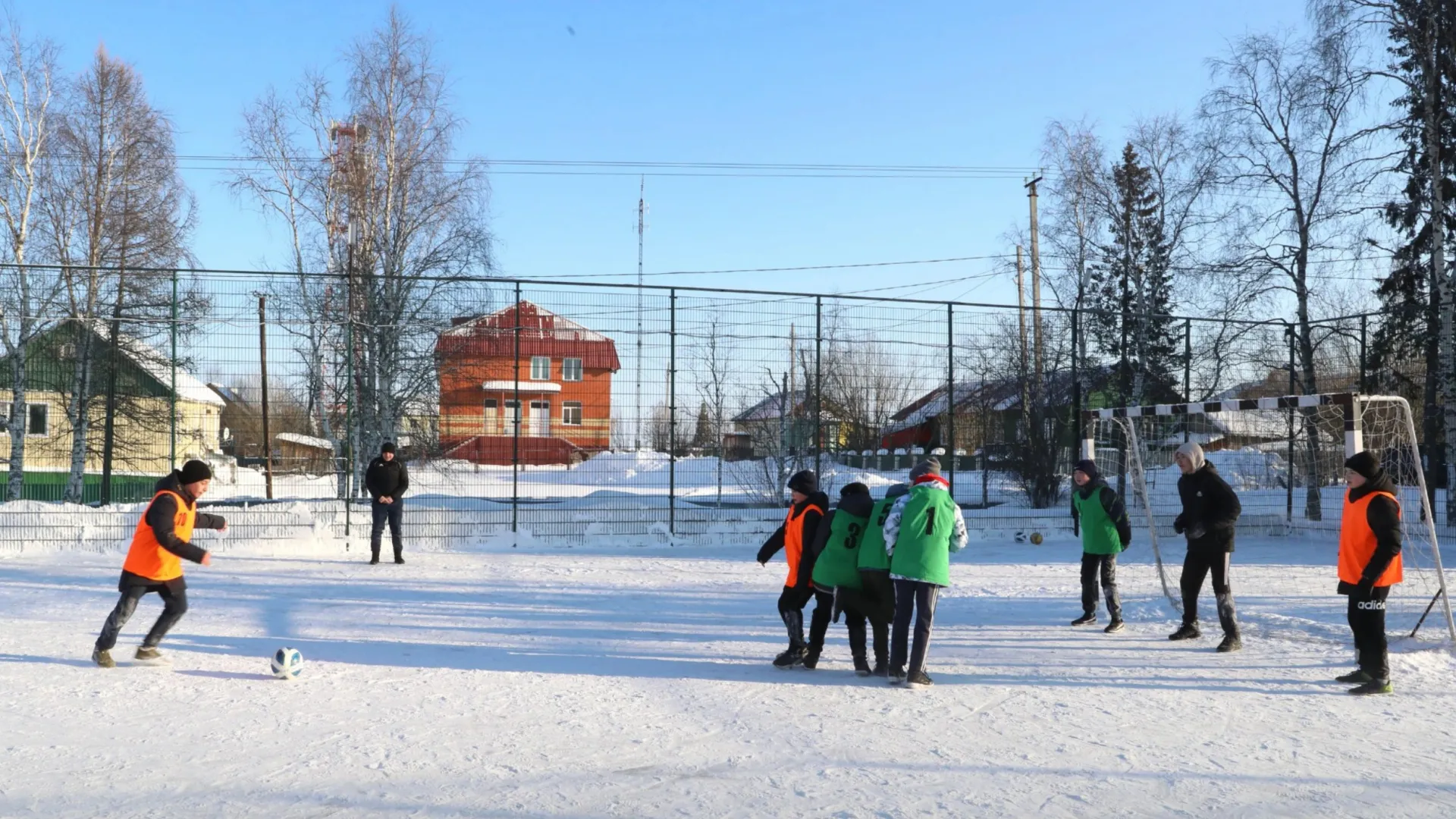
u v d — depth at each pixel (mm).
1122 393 21859
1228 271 22344
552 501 17609
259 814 4488
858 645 7668
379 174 25625
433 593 11906
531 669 7758
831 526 7633
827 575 7555
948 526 7316
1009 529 19062
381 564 14922
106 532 16141
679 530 18094
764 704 6656
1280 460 20688
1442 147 19891
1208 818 4512
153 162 25922
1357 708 6680
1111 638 9219
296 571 13992
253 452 17375
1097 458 20297
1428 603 11211
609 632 9422
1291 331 21062
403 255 25281
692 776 5094
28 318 17734
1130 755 5512
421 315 17750
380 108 25391
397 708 6492
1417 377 20828
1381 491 7148
